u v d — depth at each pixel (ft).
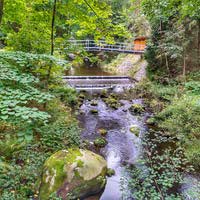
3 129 14.99
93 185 13.25
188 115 20.57
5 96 8.87
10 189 11.55
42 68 18.16
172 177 10.58
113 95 37.40
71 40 24.00
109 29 18.37
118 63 65.51
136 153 19.01
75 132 18.10
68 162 13.32
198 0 16.99
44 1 19.56
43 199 11.64
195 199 9.64
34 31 20.65
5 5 19.57
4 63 11.42
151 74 43.06
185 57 37.63
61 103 26.96
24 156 13.70
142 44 59.11
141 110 30.55
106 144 20.84
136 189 10.37
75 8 18.97
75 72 58.03
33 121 8.54
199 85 25.17
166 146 19.12
